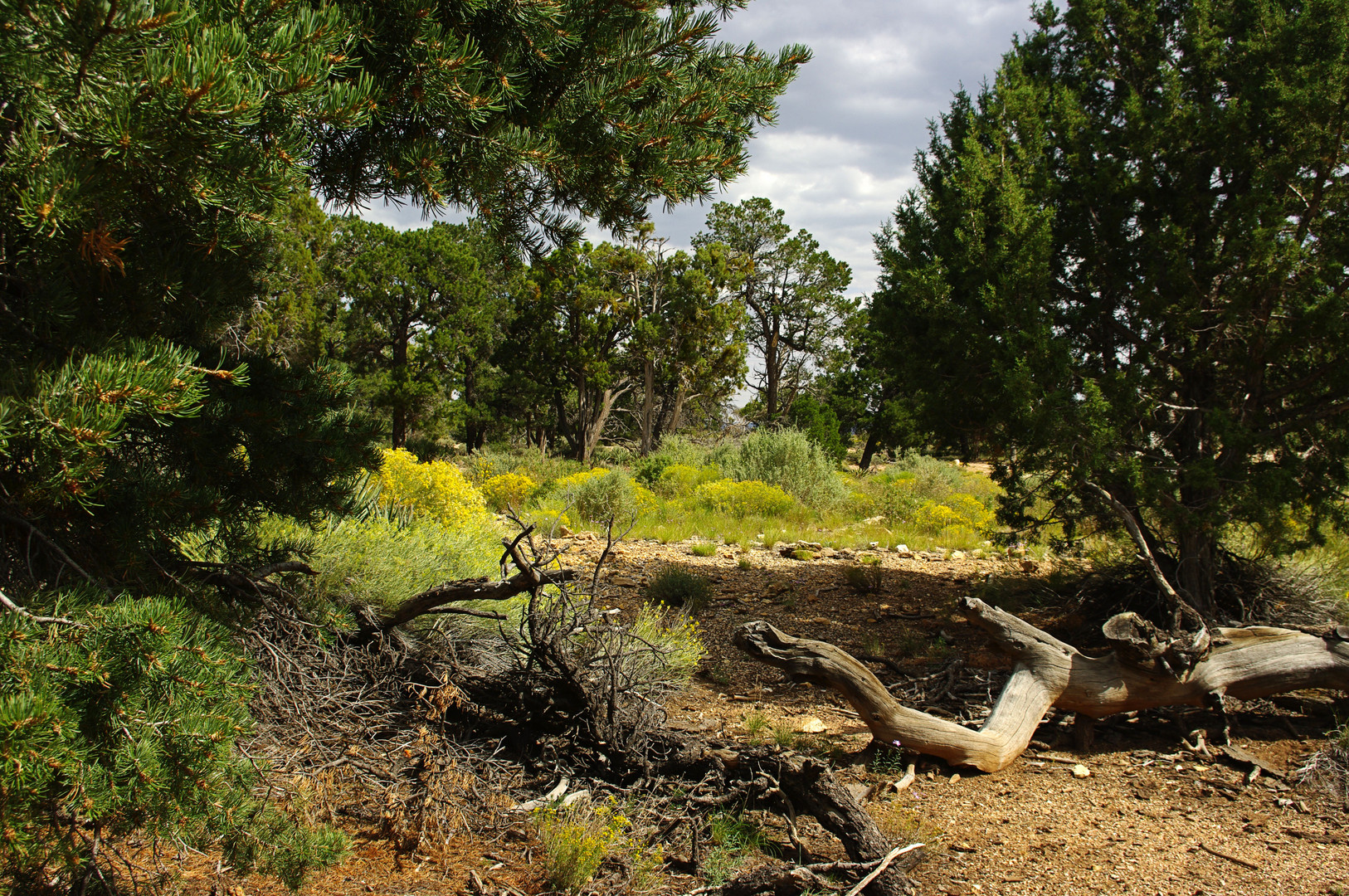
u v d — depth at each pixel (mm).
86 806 1775
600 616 4426
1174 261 5500
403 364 35344
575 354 38875
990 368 5953
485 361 42094
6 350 2207
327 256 36875
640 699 4086
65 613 1951
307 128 2383
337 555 4281
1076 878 3002
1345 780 3865
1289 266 5020
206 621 2184
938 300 6246
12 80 1748
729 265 41469
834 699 5340
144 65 1765
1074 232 6012
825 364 49500
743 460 18734
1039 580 8016
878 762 4070
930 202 7809
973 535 12773
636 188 3852
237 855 2414
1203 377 5875
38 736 1617
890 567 10305
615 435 50344
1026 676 4352
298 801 2854
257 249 2848
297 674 3635
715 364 40938
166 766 1910
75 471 1902
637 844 3059
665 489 18062
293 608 3424
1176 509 5359
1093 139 6191
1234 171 5730
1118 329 6074
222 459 2809
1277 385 5641
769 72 3594
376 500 5402
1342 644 4504
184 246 2561
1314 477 5270
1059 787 3887
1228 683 4355
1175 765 4168
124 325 2377
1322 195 5332
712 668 6020
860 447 48250
